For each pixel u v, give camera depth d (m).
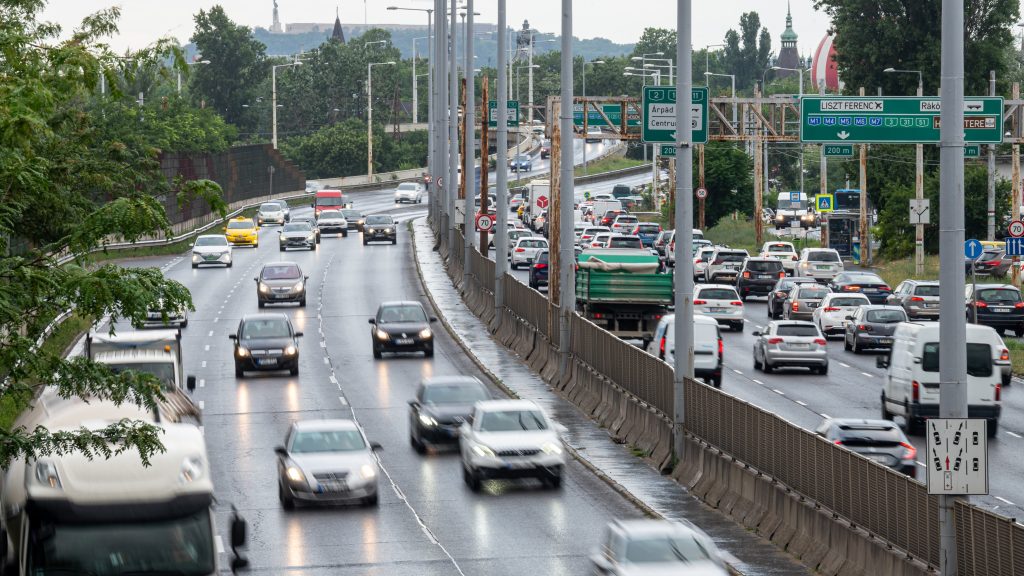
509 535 65.06
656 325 123.00
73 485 40.22
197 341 139.62
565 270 107.56
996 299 138.62
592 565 53.53
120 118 69.44
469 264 168.38
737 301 147.75
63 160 45.38
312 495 70.38
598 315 123.12
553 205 122.44
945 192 44.75
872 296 160.38
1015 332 142.50
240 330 119.69
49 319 42.38
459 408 86.88
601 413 95.06
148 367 80.38
